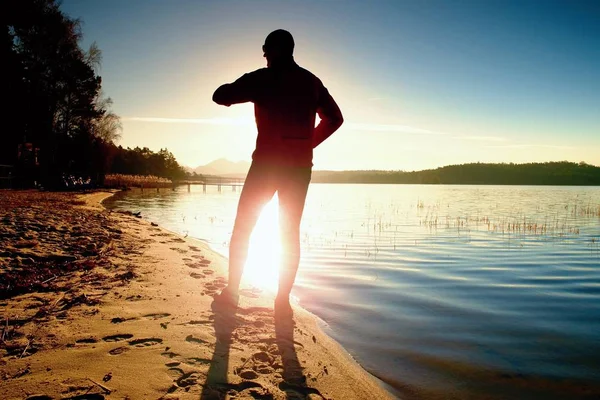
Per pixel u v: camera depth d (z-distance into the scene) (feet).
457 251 30.17
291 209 11.16
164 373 7.42
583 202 104.17
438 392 8.67
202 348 8.72
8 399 6.26
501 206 88.28
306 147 10.88
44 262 17.06
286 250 11.53
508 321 13.92
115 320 10.23
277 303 11.94
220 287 14.35
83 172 119.55
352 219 57.82
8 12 93.40
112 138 125.39
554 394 8.84
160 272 16.29
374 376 9.27
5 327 9.58
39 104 100.42
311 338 10.58
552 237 38.96
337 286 18.78
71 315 10.57
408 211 74.08
